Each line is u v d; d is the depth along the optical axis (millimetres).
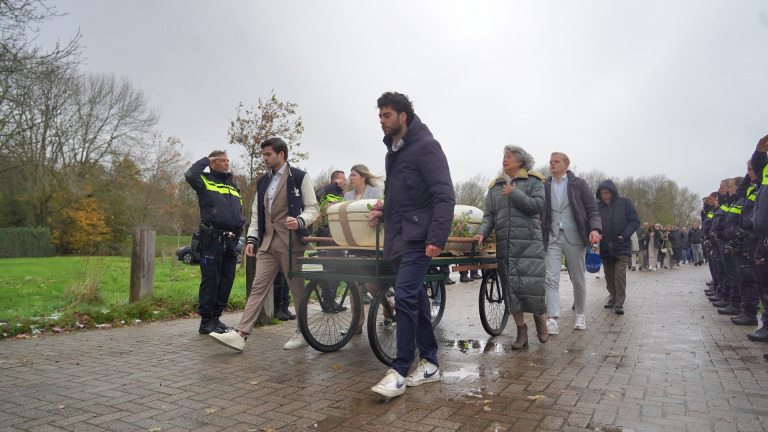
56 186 26188
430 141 3605
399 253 3629
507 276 4926
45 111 16109
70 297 7930
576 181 5891
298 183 5020
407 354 3463
